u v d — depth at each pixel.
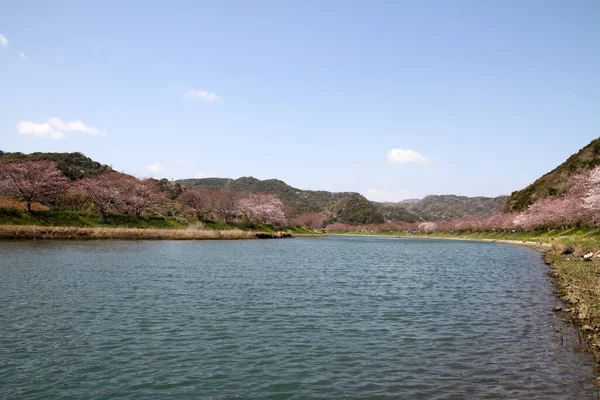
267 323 19.36
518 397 11.63
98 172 150.25
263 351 15.41
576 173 136.00
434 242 136.00
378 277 36.97
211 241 85.56
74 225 80.00
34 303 21.92
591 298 22.53
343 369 13.76
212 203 131.12
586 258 44.22
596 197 65.75
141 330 17.66
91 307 21.44
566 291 27.78
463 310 22.97
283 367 13.85
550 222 107.06
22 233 62.84
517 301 25.62
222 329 18.11
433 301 25.58
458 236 188.88
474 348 16.05
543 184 159.25
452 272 41.88
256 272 37.62
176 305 22.50
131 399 11.30
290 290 28.52
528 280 35.34
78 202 100.56
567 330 18.56
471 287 31.50
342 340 16.98
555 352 15.46
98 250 51.59
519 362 14.42
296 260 51.72
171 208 123.50
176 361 14.18
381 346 16.25
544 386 12.36
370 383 12.62
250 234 106.25
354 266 46.66
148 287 27.61
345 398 11.58
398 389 12.21
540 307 23.72
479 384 12.55
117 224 88.56
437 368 13.89
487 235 162.88
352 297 26.55
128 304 22.39
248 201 155.50
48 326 17.89
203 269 38.00
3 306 21.09
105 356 14.51
